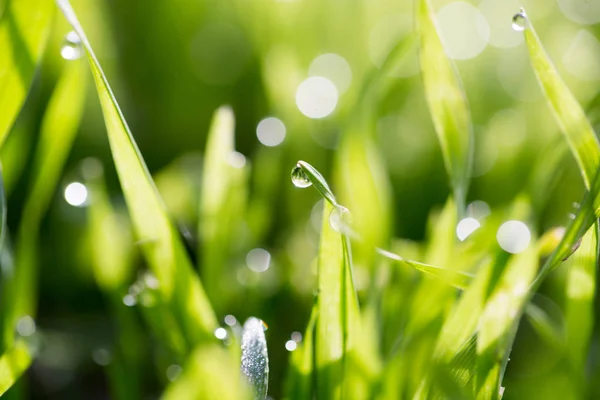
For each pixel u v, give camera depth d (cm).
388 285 21
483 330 18
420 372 20
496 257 19
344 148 22
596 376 22
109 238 22
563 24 41
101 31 38
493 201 29
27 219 21
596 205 18
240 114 36
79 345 25
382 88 23
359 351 19
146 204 19
